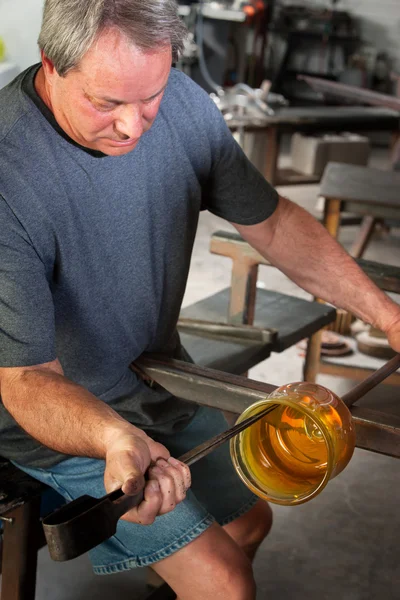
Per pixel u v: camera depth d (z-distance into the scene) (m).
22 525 1.63
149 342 1.68
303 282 1.84
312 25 9.51
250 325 2.48
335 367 3.11
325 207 3.51
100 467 1.58
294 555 2.31
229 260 4.68
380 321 1.75
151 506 1.07
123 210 1.51
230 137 1.72
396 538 2.41
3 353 1.39
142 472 1.10
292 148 5.95
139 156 1.51
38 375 1.37
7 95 1.43
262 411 1.17
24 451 1.63
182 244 1.67
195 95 1.63
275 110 5.61
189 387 1.58
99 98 1.21
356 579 2.22
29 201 1.38
